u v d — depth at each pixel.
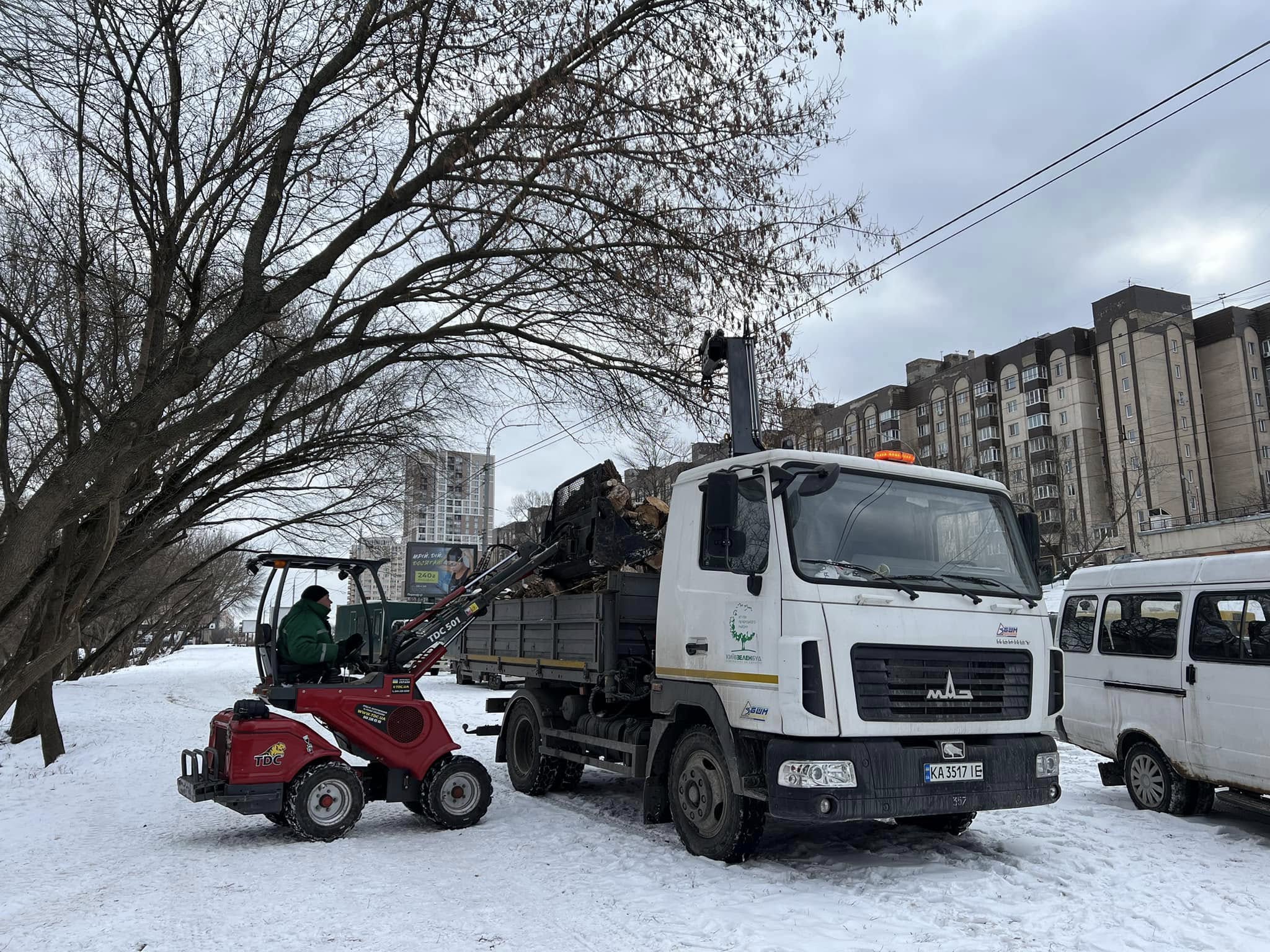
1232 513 50.72
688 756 6.71
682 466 10.70
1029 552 6.77
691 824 6.62
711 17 8.21
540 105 7.86
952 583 6.22
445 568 39.56
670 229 8.53
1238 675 7.34
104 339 12.90
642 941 4.79
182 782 7.52
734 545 6.24
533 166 8.32
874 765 5.46
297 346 8.86
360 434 18.14
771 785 5.59
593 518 8.55
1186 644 7.88
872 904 5.35
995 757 5.87
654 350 9.60
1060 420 60.78
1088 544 48.00
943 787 5.65
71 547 13.63
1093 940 4.76
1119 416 57.97
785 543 5.91
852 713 5.52
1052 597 26.52
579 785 9.71
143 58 9.24
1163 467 55.25
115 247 11.45
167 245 10.08
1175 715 7.92
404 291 9.13
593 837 7.38
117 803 9.58
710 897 5.52
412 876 6.22
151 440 7.55
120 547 16.77
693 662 6.65
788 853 6.64
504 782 10.37
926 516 6.45
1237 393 57.28
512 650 9.95
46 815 9.02
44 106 8.81
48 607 13.65
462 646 11.45
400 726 7.90
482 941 4.82
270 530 20.78
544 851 6.94
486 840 7.36
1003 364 65.06
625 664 7.73
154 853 7.09
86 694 27.52
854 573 5.93
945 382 69.62
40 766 13.19
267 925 5.14
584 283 9.02
